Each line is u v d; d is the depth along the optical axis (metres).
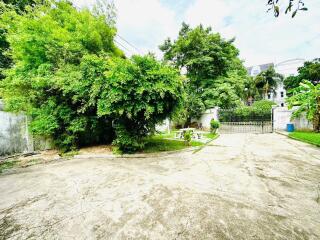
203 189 3.42
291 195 3.10
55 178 4.34
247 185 3.57
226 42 17.98
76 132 7.35
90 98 6.40
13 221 2.53
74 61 7.94
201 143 8.80
